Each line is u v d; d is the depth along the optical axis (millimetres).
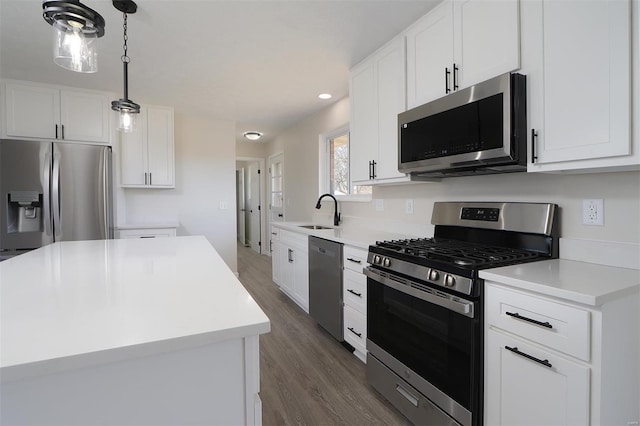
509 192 1837
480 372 1318
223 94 3523
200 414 731
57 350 630
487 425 1303
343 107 3672
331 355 2420
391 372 1773
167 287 1073
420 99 2029
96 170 3199
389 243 1967
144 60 2646
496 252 1622
